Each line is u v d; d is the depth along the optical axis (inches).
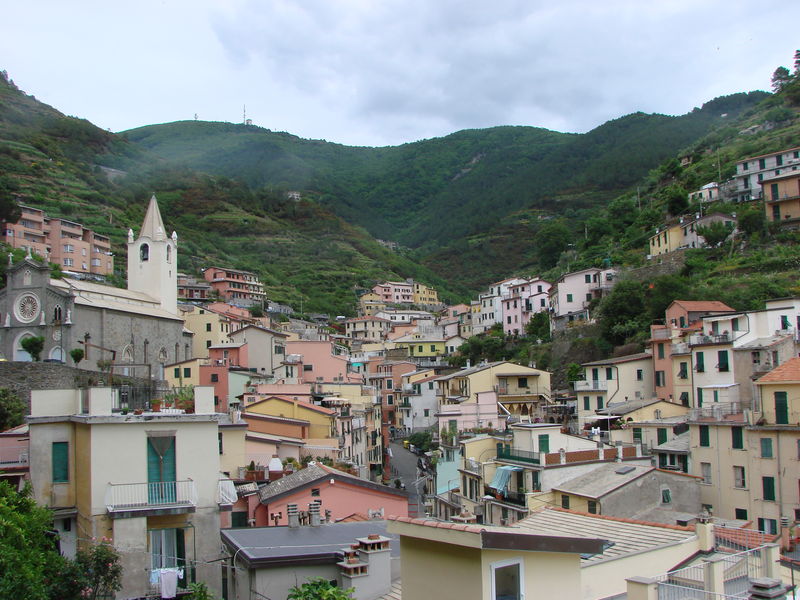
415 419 5093.5
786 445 2092.8
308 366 4849.9
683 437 2561.5
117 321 4569.4
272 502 1800.0
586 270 5290.4
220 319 5767.7
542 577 732.0
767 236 4803.2
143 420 1208.2
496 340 5816.9
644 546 1024.9
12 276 4276.6
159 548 1200.8
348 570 1113.4
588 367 3563.0
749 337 2832.2
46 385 2854.3
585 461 2215.8
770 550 897.5
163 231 5502.0
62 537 1194.0
